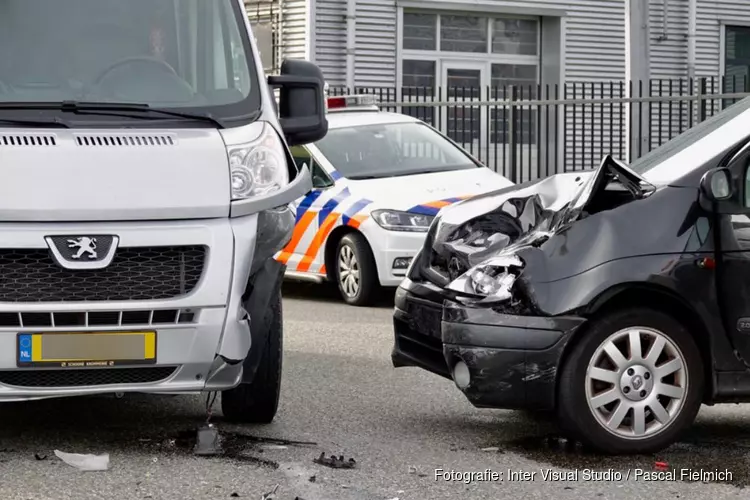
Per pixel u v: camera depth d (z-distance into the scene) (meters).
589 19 30.48
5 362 7.09
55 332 7.12
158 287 7.26
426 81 29.36
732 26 31.75
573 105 23.28
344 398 9.64
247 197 7.41
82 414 8.88
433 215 15.16
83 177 7.18
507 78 30.16
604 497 6.89
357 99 17.97
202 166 7.36
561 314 7.62
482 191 15.58
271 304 7.72
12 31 7.92
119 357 7.19
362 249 15.41
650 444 7.78
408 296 8.75
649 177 8.18
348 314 14.83
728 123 8.38
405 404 9.44
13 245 7.08
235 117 7.75
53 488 6.81
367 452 7.86
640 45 21.86
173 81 7.91
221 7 8.26
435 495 6.88
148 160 7.29
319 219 16.05
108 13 8.09
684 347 7.80
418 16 29.20
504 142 23.58
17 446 7.81
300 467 7.40
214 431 7.76
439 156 16.61
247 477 7.12
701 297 7.78
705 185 7.73
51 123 7.40
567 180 8.91
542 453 7.89
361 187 15.75
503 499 6.83
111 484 6.91
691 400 7.82
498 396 7.73
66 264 7.11
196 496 6.71
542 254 7.75
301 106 8.31
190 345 7.26
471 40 29.78
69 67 7.84
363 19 28.56
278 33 28.47
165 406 9.21
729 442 8.25
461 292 7.90
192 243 7.26
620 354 7.70
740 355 7.87
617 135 29.34
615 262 7.68
